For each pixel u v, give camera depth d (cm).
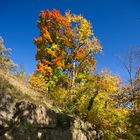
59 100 2327
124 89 2506
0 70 2044
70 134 1923
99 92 2383
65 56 3734
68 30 3781
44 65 3603
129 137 2334
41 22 3838
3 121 1577
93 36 3784
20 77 2266
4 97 1641
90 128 2175
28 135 1653
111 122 2303
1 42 2219
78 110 2283
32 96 1998
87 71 3706
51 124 1838
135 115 2345
